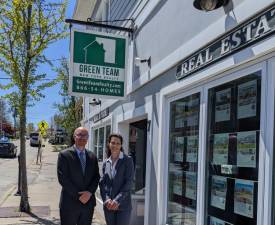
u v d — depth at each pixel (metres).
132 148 9.83
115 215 5.88
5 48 10.69
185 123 5.98
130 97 8.96
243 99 4.41
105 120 11.99
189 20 5.77
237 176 4.45
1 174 23.75
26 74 11.03
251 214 4.13
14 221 9.95
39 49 10.88
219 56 4.76
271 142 3.82
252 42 4.09
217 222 4.85
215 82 5.04
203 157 5.22
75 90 7.84
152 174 7.10
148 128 7.45
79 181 5.86
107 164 6.02
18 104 11.17
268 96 3.92
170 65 6.35
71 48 7.87
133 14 9.09
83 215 5.88
